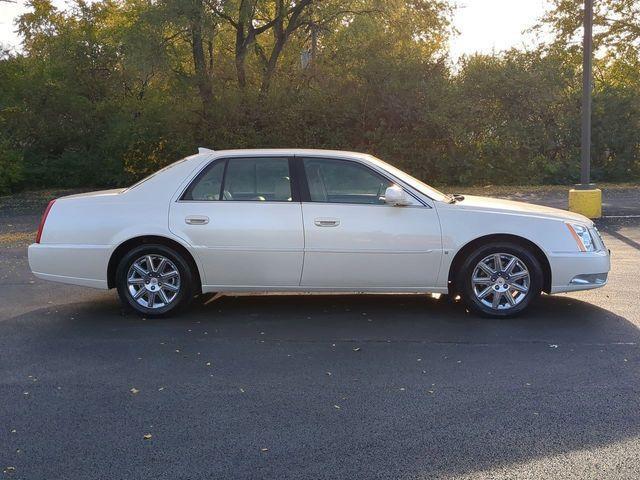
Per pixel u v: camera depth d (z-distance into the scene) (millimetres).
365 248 6266
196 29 20516
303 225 6281
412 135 22234
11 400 4418
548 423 3969
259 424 4004
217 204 6398
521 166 22359
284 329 6102
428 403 4309
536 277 6289
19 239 12055
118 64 23422
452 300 7133
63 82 23125
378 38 22719
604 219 13438
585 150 13648
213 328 6156
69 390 4598
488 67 22438
